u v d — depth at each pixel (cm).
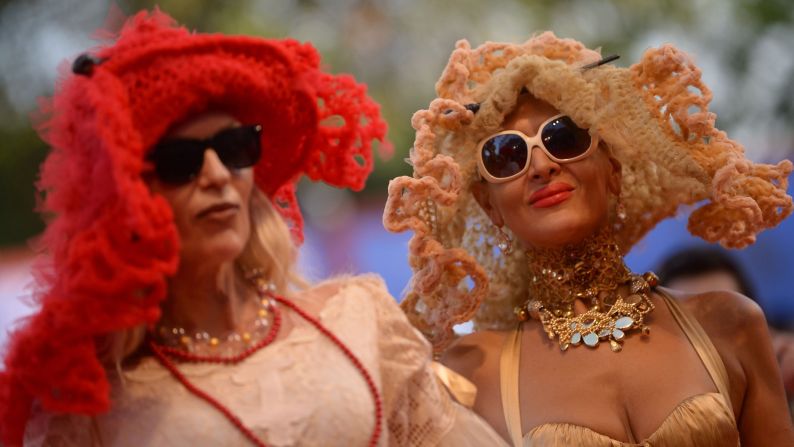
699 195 412
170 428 312
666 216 431
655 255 786
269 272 352
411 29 1273
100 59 313
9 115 1227
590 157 406
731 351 411
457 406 377
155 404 316
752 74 1183
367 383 331
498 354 422
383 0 1271
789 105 1155
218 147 317
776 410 410
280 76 337
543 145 402
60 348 293
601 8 1250
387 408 351
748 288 602
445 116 412
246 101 330
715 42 1213
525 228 409
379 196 1167
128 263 289
